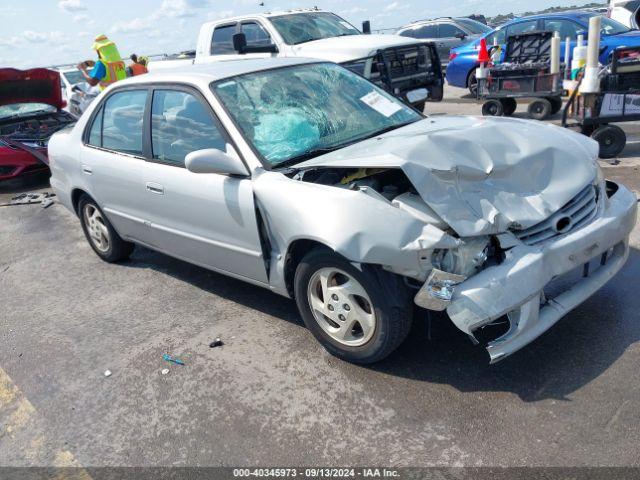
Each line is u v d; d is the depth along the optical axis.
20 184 9.27
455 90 14.12
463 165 2.87
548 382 2.86
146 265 5.22
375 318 2.94
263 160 3.36
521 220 2.75
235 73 3.91
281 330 3.72
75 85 12.39
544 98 9.13
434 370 3.07
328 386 3.08
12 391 3.46
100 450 2.84
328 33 9.58
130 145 4.32
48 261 5.67
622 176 5.98
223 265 3.83
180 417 3.00
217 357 3.51
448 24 16.02
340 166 3.04
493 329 3.31
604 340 3.14
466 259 2.68
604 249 2.95
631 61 6.45
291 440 2.72
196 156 3.24
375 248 2.69
